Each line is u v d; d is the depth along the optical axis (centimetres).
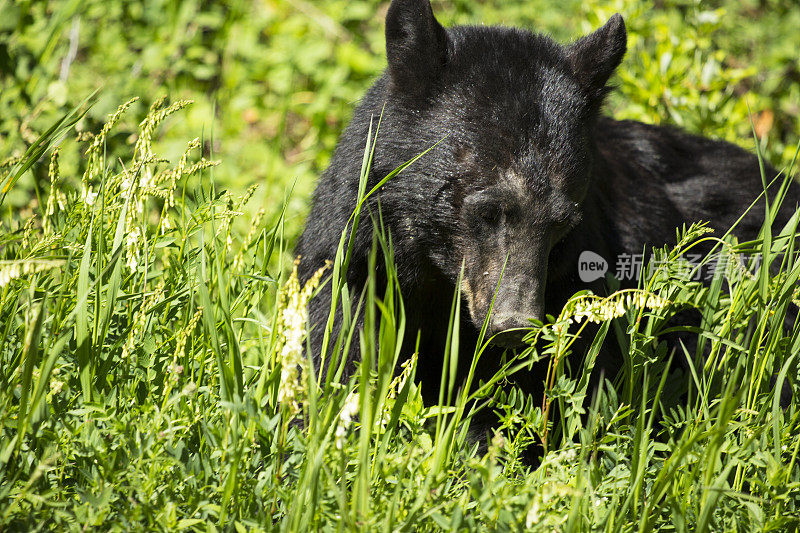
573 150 725
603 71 786
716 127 1238
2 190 631
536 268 693
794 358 585
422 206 741
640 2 1323
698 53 1303
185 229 647
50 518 483
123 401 543
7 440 486
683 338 884
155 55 1430
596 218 822
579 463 505
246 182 1317
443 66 757
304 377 498
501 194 703
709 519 488
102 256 595
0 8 1077
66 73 1223
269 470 499
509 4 1664
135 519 458
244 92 1508
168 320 638
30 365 472
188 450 531
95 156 662
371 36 1634
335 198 782
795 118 1549
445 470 516
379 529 466
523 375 756
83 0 1146
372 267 471
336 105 1509
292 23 1617
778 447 549
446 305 802
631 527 513
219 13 1562
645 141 984
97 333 555
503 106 726
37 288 603
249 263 690
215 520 497
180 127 1395
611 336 799
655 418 650
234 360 515
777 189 998
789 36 1622
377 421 525
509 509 463
